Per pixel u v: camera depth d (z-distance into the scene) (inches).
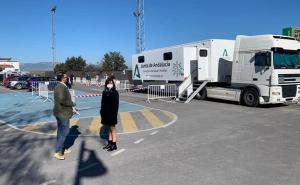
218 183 240.2
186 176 256.5
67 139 396.8
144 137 401.7
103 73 2082.9
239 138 384.8
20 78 1578.5
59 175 265.7
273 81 640.4
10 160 310.3
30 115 619.8
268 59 644.1
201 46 824.9
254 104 676.7
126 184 243.0
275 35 653.3
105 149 345.1
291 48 661.9
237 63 713.6
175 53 871.7
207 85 822.5
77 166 288.7
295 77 666.2
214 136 397.7
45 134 432.5
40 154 330.6
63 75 315.3
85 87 1553.9
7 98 1013.2
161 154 321.1
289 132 415.5
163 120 526.6
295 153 317.1
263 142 363.6
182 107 689.6
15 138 409.7
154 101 820.6
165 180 249.0
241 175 256.1
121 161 300.8
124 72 1737.2
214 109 646.5
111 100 334.3
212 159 300.4
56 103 311.7
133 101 831.7
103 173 268.5
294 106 679.1
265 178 248.7
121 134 422.3
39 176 264.1
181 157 309.1
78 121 528.7
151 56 998.4
